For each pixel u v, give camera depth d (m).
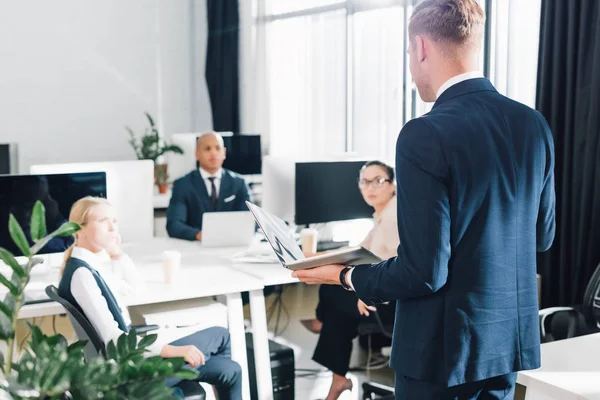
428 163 1.40
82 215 2.30
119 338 1.12
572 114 3.56
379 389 3.29
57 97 6.51
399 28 5.04
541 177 1.54
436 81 1.55
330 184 3.75
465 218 1.42
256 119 6.59
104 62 6.70
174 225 3.87
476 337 1.46
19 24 6.29
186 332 2.70
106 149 6.78
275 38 6.33
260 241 3.68
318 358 3.31
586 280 3.51
